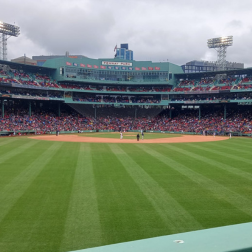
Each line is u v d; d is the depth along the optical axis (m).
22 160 26.89
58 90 82.25
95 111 90.44
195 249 2.94
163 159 28.22
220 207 13.74
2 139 51.84
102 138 57.06
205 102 81.75
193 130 77.50
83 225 11.46
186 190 16.73
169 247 3.02
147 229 11.09
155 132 83.25
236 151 35.16
